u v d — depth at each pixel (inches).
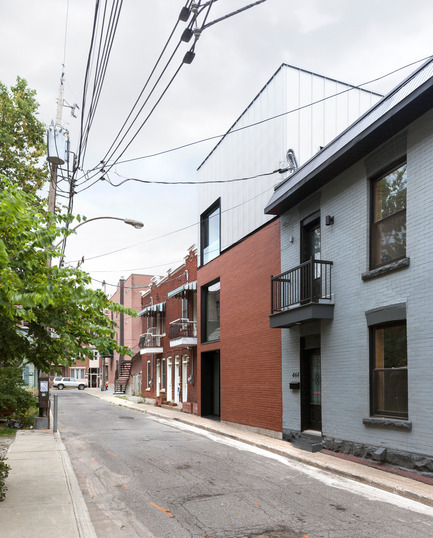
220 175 763.4
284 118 574.6
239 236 685.3
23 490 303.1
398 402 370.0
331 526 241.4
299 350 510.3
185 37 237.9
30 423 679.7
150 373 1291.8
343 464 382.0
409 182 365.4
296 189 489.1
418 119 358.9
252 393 616.4
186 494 303.7
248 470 378.0
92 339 276.8
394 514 261.4
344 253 439.8
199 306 846.5
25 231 240.7
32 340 287.7
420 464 331.3
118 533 232.1
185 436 591.5
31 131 733.9
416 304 348.2
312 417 498.6
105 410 1007.6
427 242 343.0
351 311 423.2
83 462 414.9
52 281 240.8
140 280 1726.1
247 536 227.8
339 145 423.5
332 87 609.0
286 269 542.3
